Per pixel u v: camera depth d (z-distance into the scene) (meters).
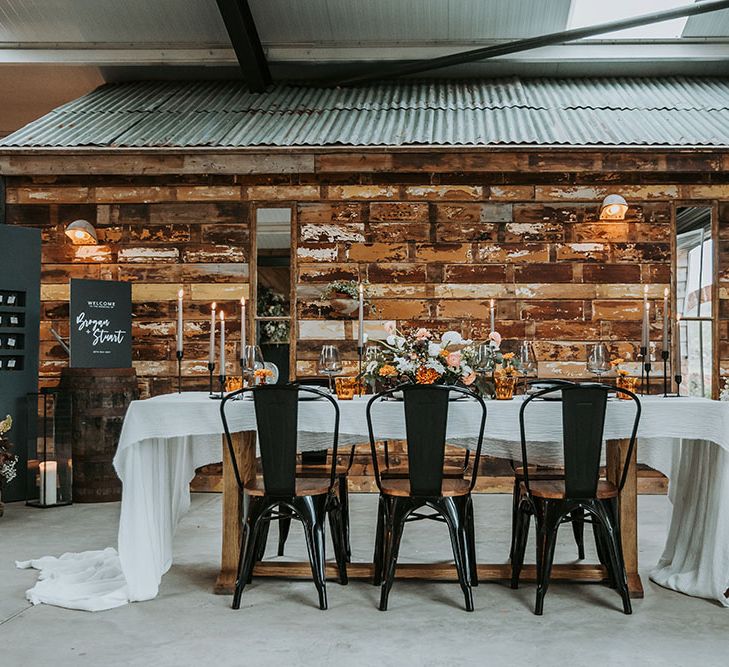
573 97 7.34
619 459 3.66
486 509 5.75
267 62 7.57
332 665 2.81
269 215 6.66
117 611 3.41
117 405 6.09
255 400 3.48
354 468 6.49
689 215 6.56
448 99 7.38
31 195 6.74
